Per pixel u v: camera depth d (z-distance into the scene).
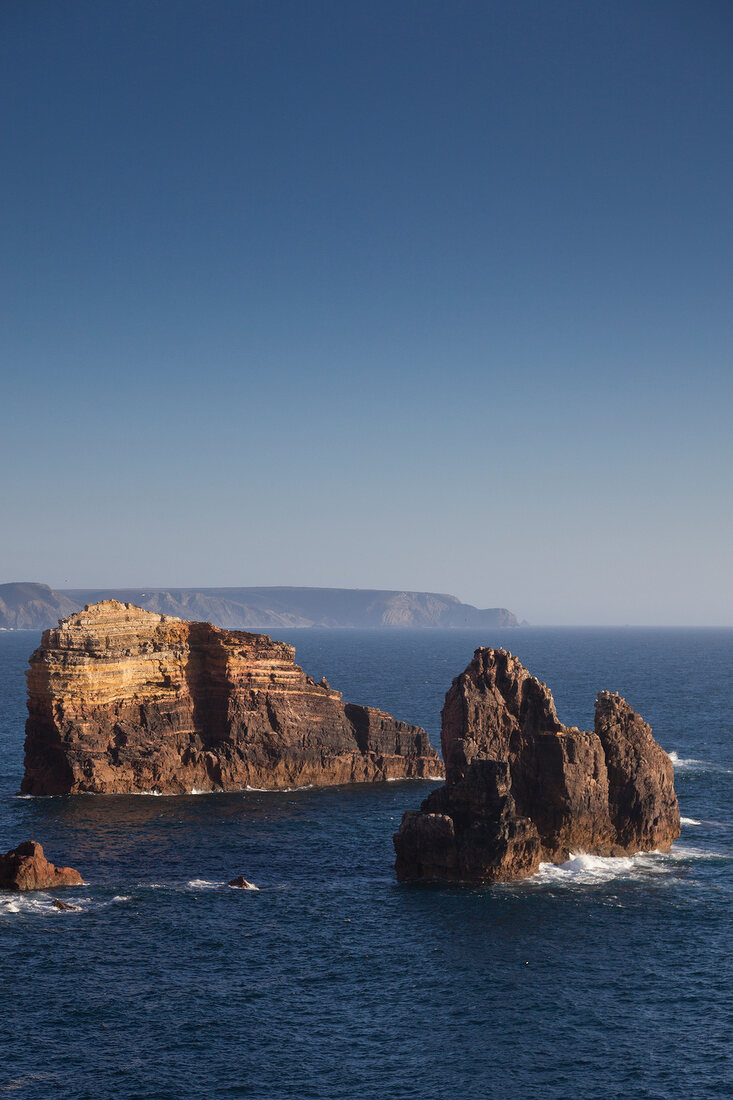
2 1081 37.75
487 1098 37.22
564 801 65.88
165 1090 37.41
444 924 54.97
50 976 47.41
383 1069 39.25
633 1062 39.94
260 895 60.38
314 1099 37.06
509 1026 42.94
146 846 71.88
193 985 46.75
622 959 50.12
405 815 64.50
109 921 55.19
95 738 91.19
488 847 61.91
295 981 47.38
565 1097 37.38
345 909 57.66
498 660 71.00
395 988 46.69
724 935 53.38
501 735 68.31
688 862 67.31
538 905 58.00
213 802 88.88
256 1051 40.56
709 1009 44.69
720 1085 38.19
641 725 70.19
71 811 82.75
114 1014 43.59
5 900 58.25
